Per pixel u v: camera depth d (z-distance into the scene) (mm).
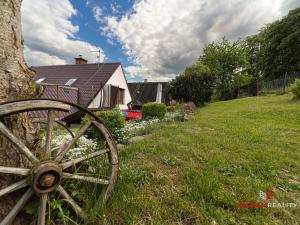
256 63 32906
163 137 4711
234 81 28578
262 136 4785
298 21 23672
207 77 15633
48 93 10445
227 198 2037
